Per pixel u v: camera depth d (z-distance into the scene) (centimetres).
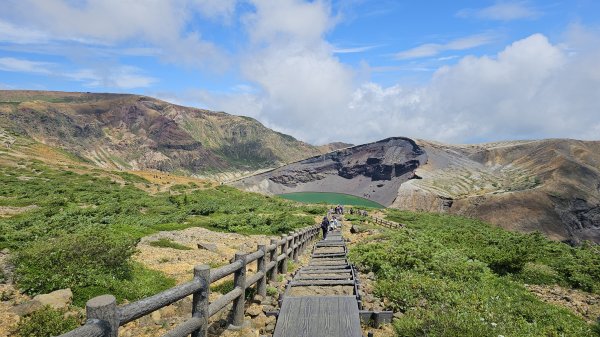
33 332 614
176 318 729
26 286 786
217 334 658
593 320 1019
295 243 1537
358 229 3045
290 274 1188
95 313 335
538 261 1723
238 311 689
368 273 1141
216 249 1648
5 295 756
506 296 997
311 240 2406
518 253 1522
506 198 17375
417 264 1141
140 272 1042
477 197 17962
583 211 16825
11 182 5097
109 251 965
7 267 898
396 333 666
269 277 1030
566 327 859
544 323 871
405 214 5566
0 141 10756
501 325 674
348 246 2014
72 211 2558
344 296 741
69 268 841
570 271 1505
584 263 1606
